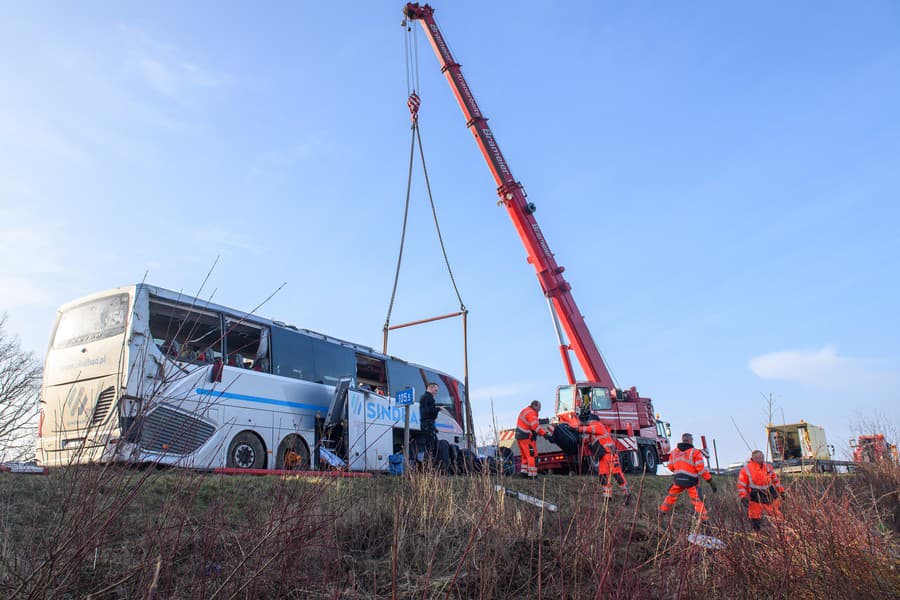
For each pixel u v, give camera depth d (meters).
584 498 7.42
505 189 26.03
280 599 5.05
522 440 13.55
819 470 10.72
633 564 6.04
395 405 16.30
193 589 4.79
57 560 4.36
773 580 6.05
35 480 7.74
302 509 5.60
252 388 13.03
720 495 10.09
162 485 5.73
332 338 15.88
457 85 27.39
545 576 6.56
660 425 23.88
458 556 7.15
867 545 6.70
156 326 12.24
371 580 6.56
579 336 24.55
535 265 25.48
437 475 9.42
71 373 11.38
